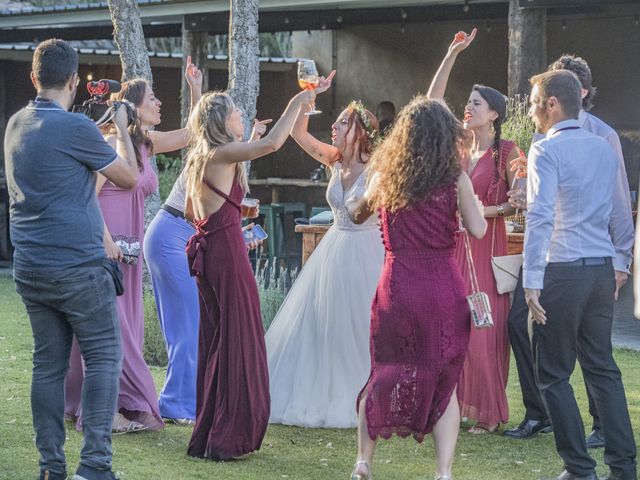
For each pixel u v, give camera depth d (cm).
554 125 548
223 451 598
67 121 508
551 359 541
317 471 580
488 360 671
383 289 524
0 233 1831
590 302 540
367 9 1783
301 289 711
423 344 515
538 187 530
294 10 1728
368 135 683
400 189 510
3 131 1988
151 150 675
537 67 1313
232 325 601
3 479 546
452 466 595
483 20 1862
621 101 1725
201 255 605
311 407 688
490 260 675
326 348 690
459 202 516
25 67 1998
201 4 1620
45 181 506
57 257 508
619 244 594
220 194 600
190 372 700
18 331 1078
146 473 567
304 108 681
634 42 1703
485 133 679
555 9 1719
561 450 543
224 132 602
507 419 681
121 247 653
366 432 522
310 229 823
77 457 596
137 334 675
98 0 1927
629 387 828
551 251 538
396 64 1984
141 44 1112
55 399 529
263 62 2075
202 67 1683
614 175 548
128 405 664
